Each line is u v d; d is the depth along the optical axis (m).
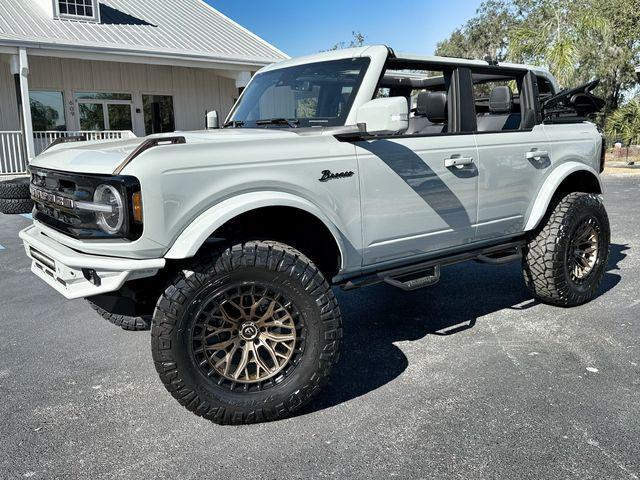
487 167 4.16
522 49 17.95
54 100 16.73
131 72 18.09
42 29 15.60
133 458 2.77
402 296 5.38
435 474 2.57
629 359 3.77
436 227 3.90
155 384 3.62
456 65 4.10
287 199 3.05
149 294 3.14
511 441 2.82
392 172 3.57
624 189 13.12
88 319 4.94
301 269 3.02
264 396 3.02
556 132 4.77
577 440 2.81
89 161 3.01
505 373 3.60
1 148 15.66
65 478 2.61
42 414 3.23
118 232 2.75
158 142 2.81
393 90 5.43
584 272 4.87
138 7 20.27
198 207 2.85
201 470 2.65
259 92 4.43
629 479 2.50
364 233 3.50
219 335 3.06
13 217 10.50
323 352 3.10
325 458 2.73
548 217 4.75
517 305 4.99
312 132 3.30
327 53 4.20
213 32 19.75
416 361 3.85
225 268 2.86
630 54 26.72
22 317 5.01
